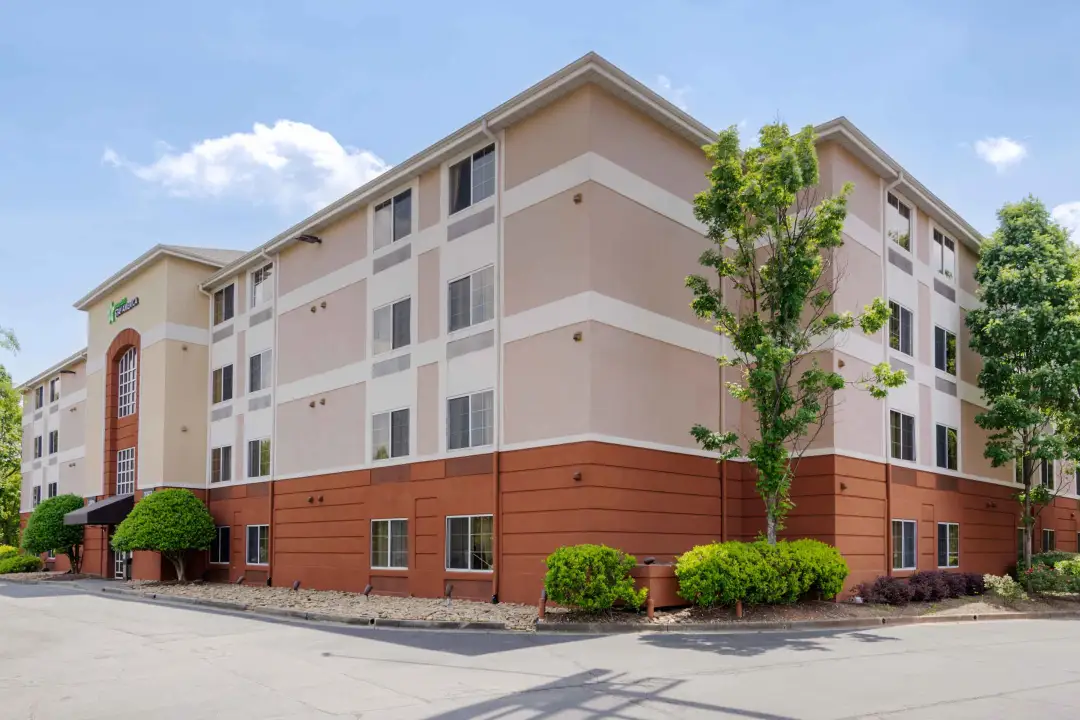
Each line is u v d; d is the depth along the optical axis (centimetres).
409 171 2222
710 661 1147
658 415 1889
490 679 1034
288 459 2648
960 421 2586
